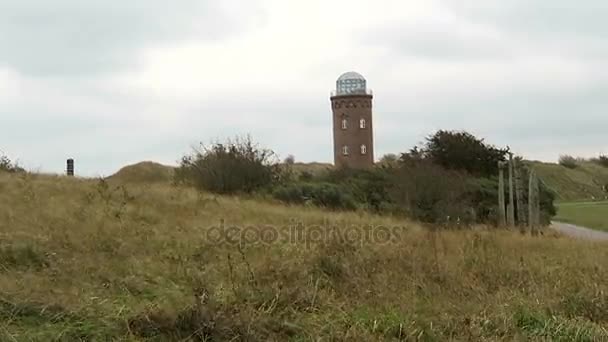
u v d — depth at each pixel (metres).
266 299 7.43
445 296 8.64
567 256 12.59
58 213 11.75
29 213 11.47
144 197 15.84
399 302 8.03
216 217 14.37
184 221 13.00
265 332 6.47
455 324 7.38
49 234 9.80
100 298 6.96
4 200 12.79
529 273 10.20
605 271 10.91
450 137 31.67
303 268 9.07
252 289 7.79
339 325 6.95
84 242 9.68
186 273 8.48
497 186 27.27
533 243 14.28
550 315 7.98
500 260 10.95
